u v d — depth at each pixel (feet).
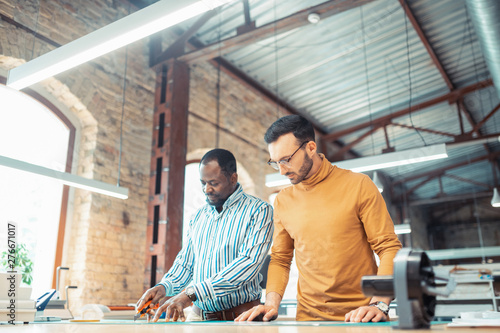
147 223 16.70
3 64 13.21
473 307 16.51
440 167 36.55
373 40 21.01
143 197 16.74
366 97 26.08
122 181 16.01
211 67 21.01
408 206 40.63
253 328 3.19
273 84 24.00
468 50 23.03
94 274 14.48
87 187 11.80
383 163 13.51
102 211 15.16
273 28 16.33
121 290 15.29
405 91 26.09
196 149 19.43
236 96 22.56
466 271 17.25
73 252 14.61
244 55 21.21
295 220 5.41
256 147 23.61
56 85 14.40
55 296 8.69
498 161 37.17
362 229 5.19
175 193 16.80
